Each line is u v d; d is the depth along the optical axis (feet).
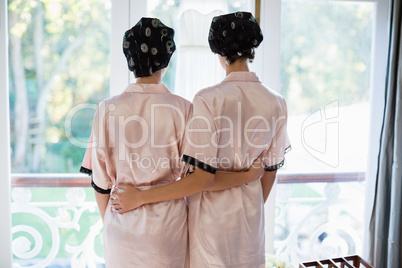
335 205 8.07
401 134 7.13
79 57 7.02
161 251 4.67
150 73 4.66
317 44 7.52
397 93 7.04
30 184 7.26
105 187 4.94
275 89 7.41
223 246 4.70
